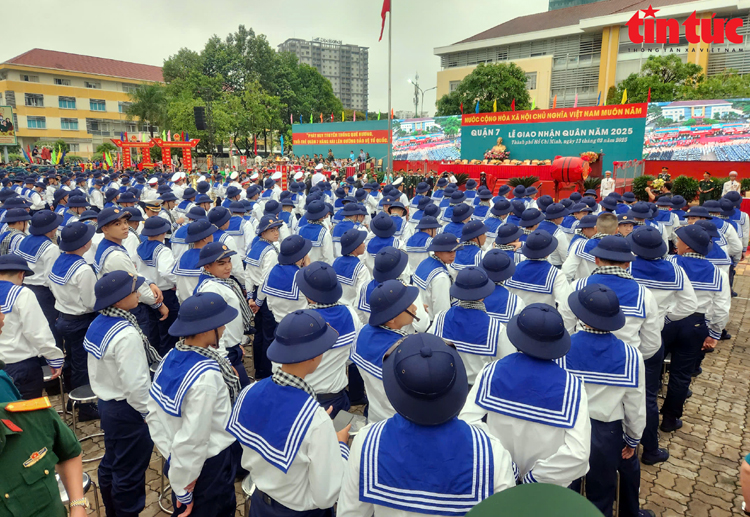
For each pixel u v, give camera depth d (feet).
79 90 219.41
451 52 213.66
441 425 6.61
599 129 77.61
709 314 16.69
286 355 8.15
